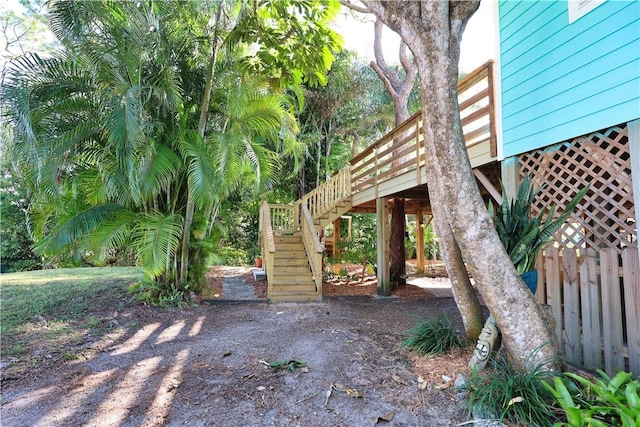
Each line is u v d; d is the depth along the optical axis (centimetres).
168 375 329
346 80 1319
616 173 309
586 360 337
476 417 243
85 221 556
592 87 320
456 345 362
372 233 1210
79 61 522
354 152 1568
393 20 319
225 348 404
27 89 464
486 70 453
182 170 601
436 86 292
